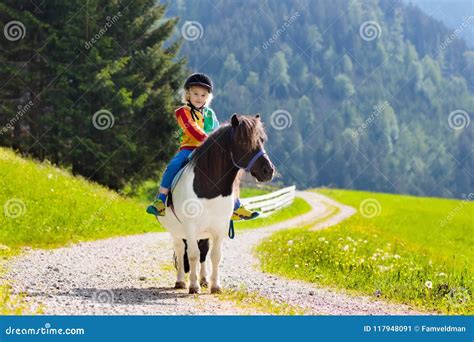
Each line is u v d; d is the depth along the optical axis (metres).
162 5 40.69
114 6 38.66
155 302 9.60
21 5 37.59
